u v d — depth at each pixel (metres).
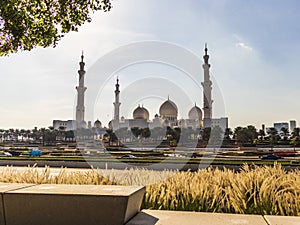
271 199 5.62
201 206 5.69
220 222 4.48
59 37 7.52
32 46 7.39
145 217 4.68
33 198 4.26
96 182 6.86
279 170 7.69
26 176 7.56
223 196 6.17
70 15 7.32
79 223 4.16
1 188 4.66
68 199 4.20
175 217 4.74
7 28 6.80
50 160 25.27
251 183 6.10
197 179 6.80
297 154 35.38
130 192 4.38
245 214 5.08
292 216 4.90
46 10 7.27
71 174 7.76
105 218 4.12
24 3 7.07
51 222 4.21
